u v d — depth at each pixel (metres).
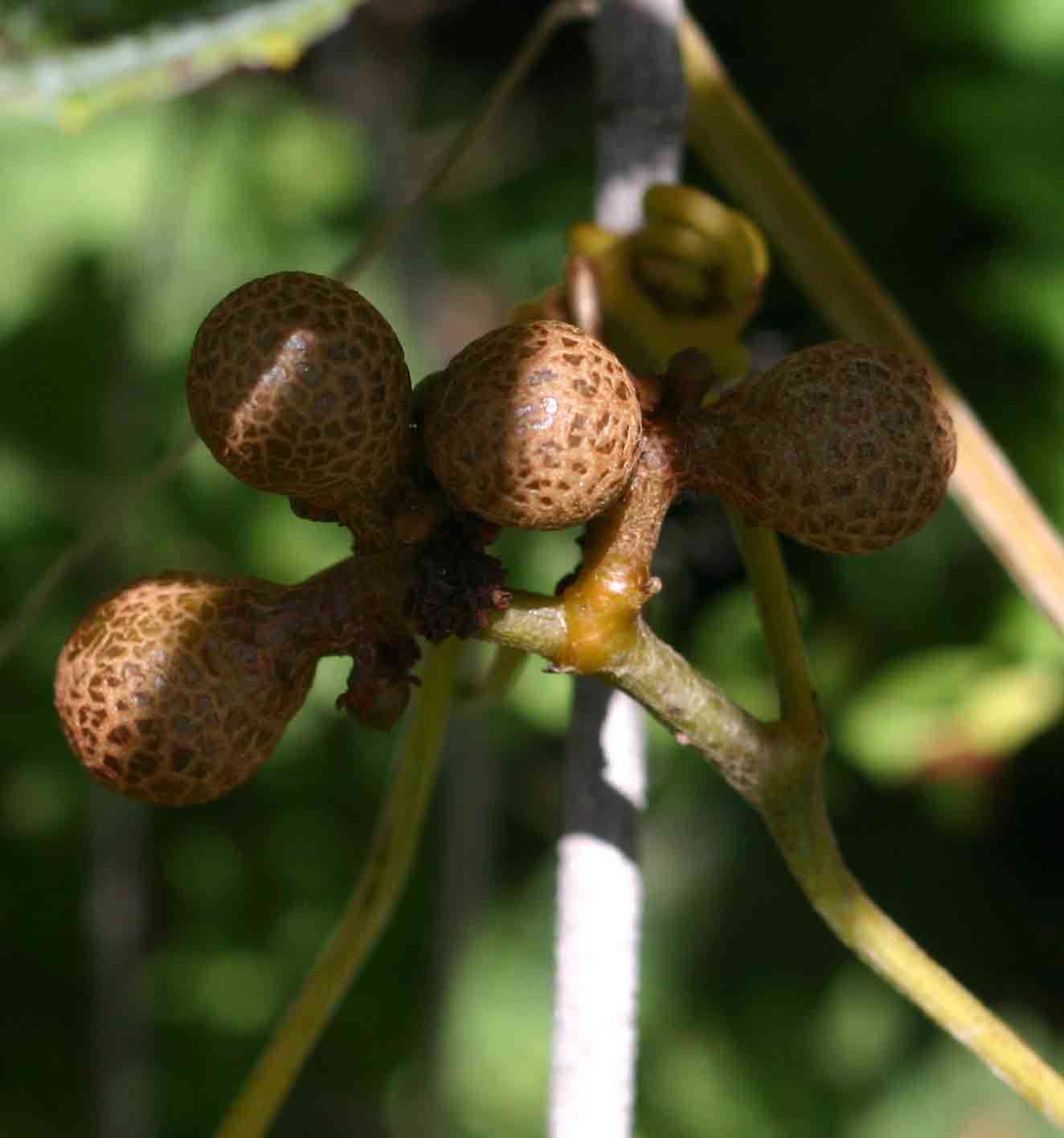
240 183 0.52
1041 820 0.39
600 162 0.21
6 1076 0.52
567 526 0.16
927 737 0.36
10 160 0.54
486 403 0.16
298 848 0.53
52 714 0.50
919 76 0.38
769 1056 0.44
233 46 0.22
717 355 0.19
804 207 0.21
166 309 0.51
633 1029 0.20
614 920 0.20
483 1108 0.52
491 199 0.47
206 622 0.17
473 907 0.45
